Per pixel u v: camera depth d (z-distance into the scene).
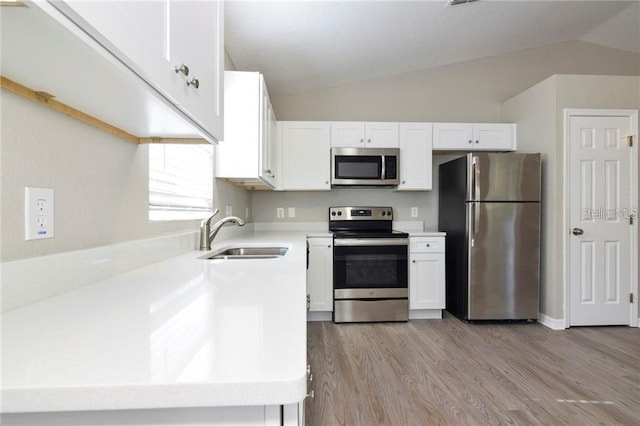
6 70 0.65
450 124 3.54
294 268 1.21
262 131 2.34
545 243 3.17
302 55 2.94
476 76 3.87
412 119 3.84
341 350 2.52
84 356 0.47
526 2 2.86
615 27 3.54
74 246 0.93
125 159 1.20
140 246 1.24
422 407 1.78
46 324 0.60
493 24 3.11
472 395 1.89
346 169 3.43
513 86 3.88
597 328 3.04
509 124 3.57
